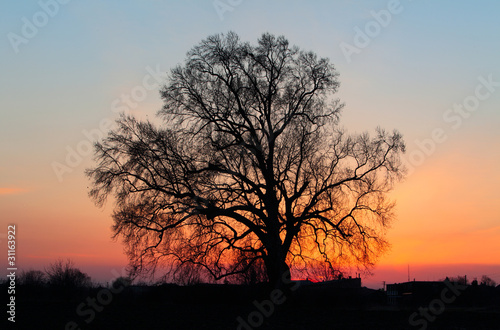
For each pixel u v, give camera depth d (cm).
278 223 3888
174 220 3875
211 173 3891
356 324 3241
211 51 3959
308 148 4016
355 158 4022
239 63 3975
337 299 4778
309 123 4072
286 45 4034
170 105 3950
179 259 3909
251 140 3969
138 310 4059
